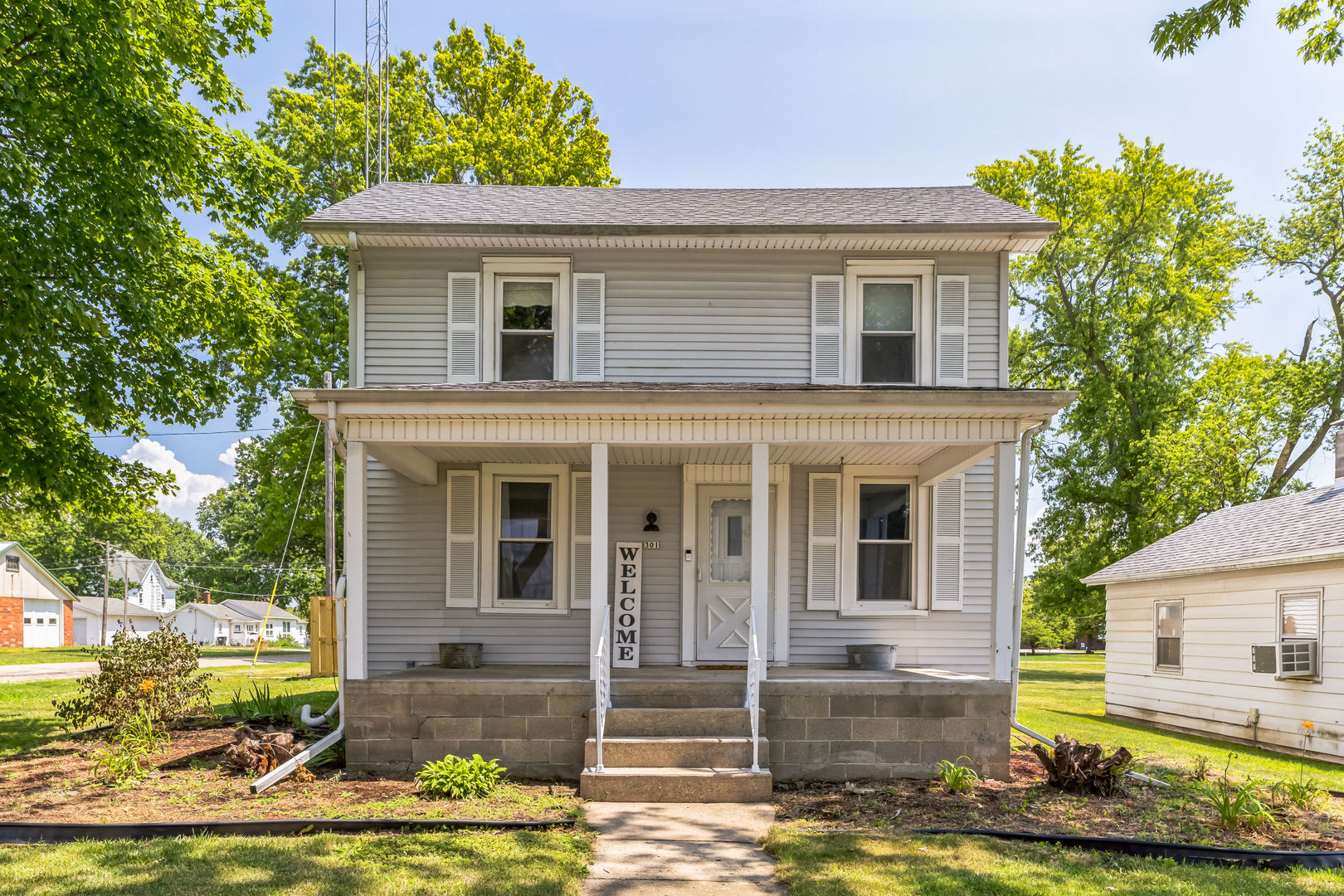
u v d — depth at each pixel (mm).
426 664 11836
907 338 12047
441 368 11820
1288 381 26703
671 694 9359
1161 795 8414
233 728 11391
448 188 13914
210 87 13906
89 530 71812
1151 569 16438
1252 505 17438
